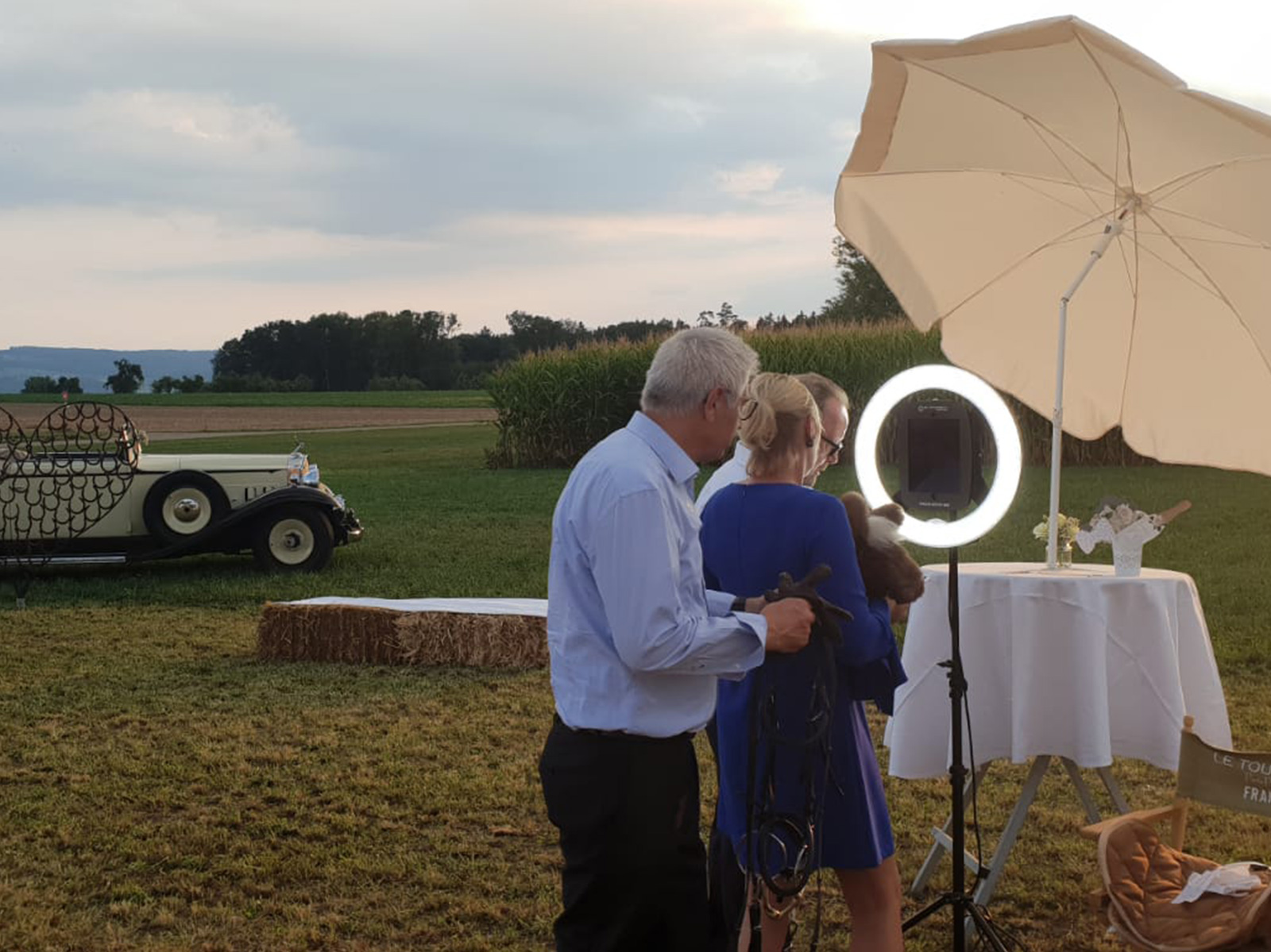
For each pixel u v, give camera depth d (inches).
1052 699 159.3
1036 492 657.6
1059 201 182.2
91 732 241.3
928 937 152.6
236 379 4047.7
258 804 198.7
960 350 196.5
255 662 304.5
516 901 161.8
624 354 969.5
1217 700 165.9
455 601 323.0
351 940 150.6
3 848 180.2
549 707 258.1
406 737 236.4
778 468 123.4
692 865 105.9
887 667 120.7
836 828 119.2
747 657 102.0
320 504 456.1
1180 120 152.3
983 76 159.0
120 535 446.9
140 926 154.6
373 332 4756.4
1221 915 120.1
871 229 185.9
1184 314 189.0
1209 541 482.6
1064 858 177.3
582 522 102.4
